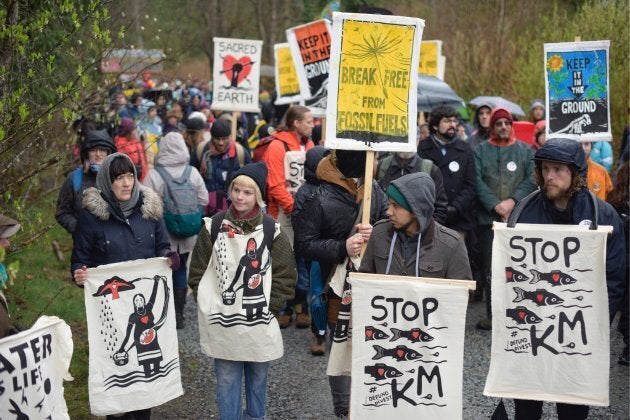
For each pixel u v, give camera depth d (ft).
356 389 14.70
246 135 50.55
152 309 16.84
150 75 33.12
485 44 61.62
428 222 14.80
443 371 14.46
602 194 26.84
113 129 31.65
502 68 60.44
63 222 21.93
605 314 14.33
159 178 24.68
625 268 14.99
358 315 14.65
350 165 16.61
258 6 107.86
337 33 15.53
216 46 35.70
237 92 35.99
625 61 47.37
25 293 28.55
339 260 16.30
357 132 15.66
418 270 14.90
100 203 17.34
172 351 17.12
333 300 16.94
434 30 69.36
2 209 21.35
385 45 15.66
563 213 14.90
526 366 14.64
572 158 14.38
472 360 23.77
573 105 25.23
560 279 14.48
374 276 14.55
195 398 20.98
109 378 16.46
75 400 20.26
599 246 14.30
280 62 39.34
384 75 15.71
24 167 22.75
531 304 14.60
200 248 16.48
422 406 14.55
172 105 36.47
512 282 14.67
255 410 16.63
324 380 22.30
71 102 22.58
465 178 27.32
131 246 17.53
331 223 16.66
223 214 16.38
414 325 14.51
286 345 25.52
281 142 26.78
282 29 114.11
